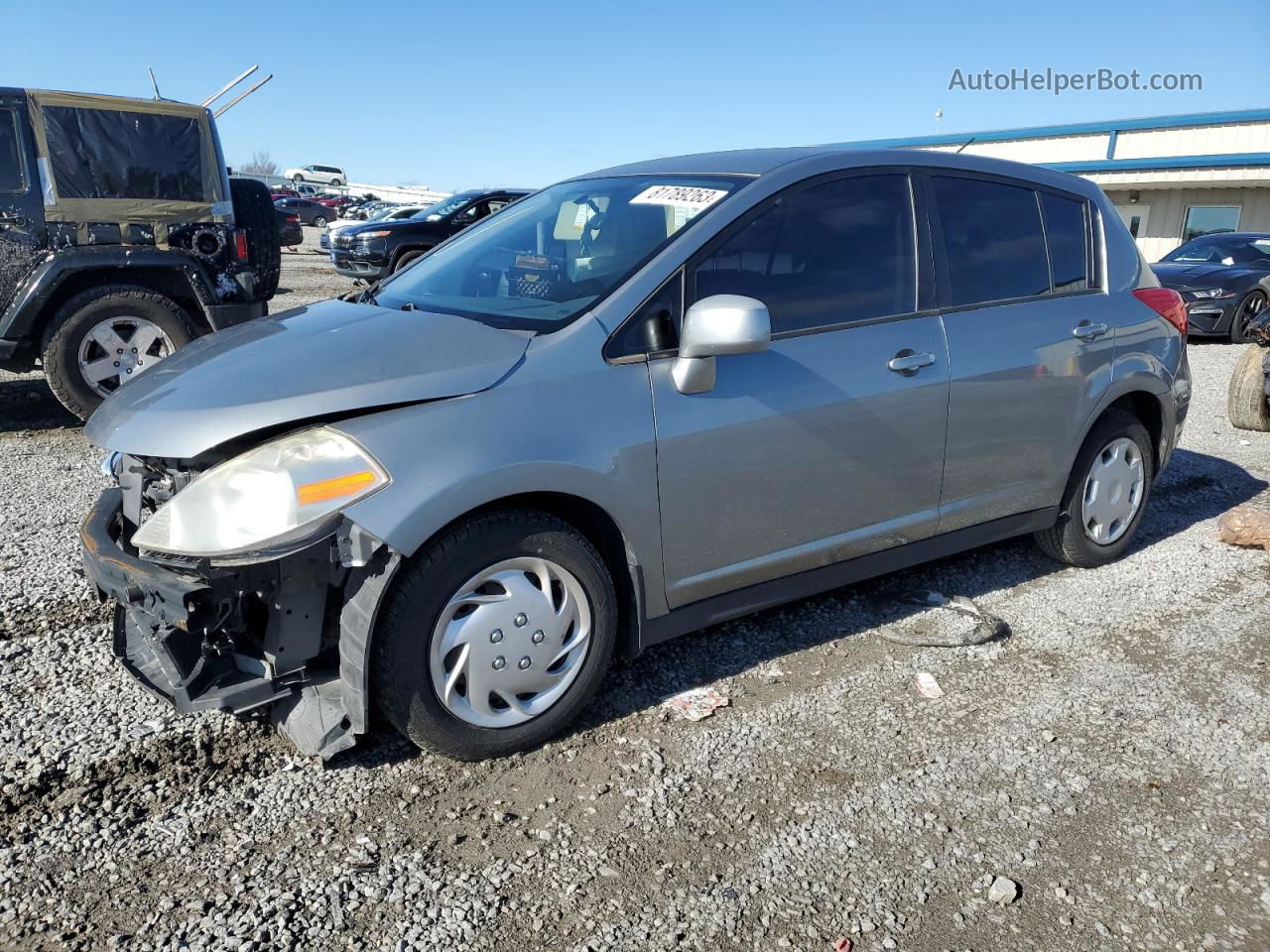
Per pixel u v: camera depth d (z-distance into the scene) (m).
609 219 3.52
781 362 3.30
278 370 2.82
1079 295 4.30
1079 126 24.20
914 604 4.18
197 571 2.52
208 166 7.14
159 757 2.95
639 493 3.02
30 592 4.09
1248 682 3.58
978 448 3.90
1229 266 13.26
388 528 2.57
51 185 6.61
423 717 2.79
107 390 6.95
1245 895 2.49
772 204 3.39
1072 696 3.46
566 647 3.03
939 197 3.86
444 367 2.82
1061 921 2.39
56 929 2.28
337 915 2.35
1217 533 5.16
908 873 2.55
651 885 2.48
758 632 3.90
